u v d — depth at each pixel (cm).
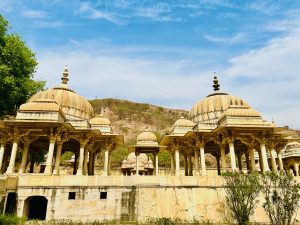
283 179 2362
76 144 3972
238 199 2350
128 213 2531
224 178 2600
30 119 2983
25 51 3712
